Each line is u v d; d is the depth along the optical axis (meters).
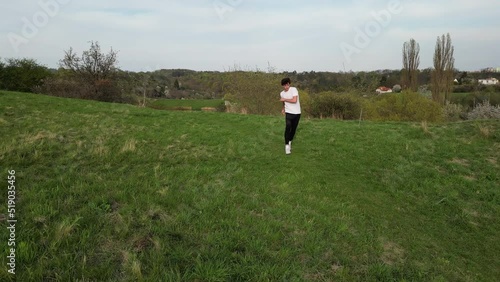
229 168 5.79
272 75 21.45
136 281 2.60
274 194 4.83
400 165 6.64
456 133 8.77
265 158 6.71
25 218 3.31
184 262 2.93
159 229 3.39
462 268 3.62
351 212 4.50
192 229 3.52
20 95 13.23
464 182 5.87
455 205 5.12
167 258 2.93
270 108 21.08
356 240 3.77
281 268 3.00
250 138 8.38
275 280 2.86
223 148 7.17
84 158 5.63
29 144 5.87
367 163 6.75
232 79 21.33
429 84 42.72
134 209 3.80
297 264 3.14
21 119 8.37
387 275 3.19
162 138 7.67
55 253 2.82
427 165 6.70
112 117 10.17
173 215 3.78
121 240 3.16
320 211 4.41
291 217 4.08
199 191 4.62
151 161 5.84
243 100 21.25
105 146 6.43
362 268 3.28
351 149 7.66
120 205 3.88
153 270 2.72
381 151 7.53
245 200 4.45
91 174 4.81
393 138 8.59
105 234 3.21
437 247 3.98
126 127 8.68
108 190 4.28
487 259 3.90
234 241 3.36
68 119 9.02
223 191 4.69
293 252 3.33
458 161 6.93
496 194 5.48
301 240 3.60
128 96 25.41
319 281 2.99
